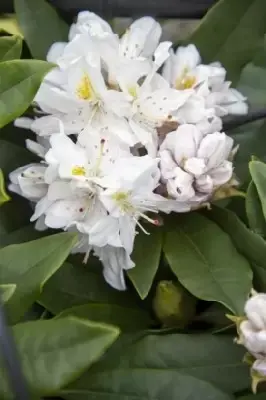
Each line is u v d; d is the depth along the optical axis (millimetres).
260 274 501
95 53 482
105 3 542
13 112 452
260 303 443
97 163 479
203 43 543
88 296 520
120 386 472
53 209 485
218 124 507
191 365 485
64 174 471
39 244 457
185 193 479
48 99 486
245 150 542
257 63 543
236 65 549
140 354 484
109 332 417
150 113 496
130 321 516
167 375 471
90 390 473
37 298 464
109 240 477
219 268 499
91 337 418
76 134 507
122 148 486
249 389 482
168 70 521
